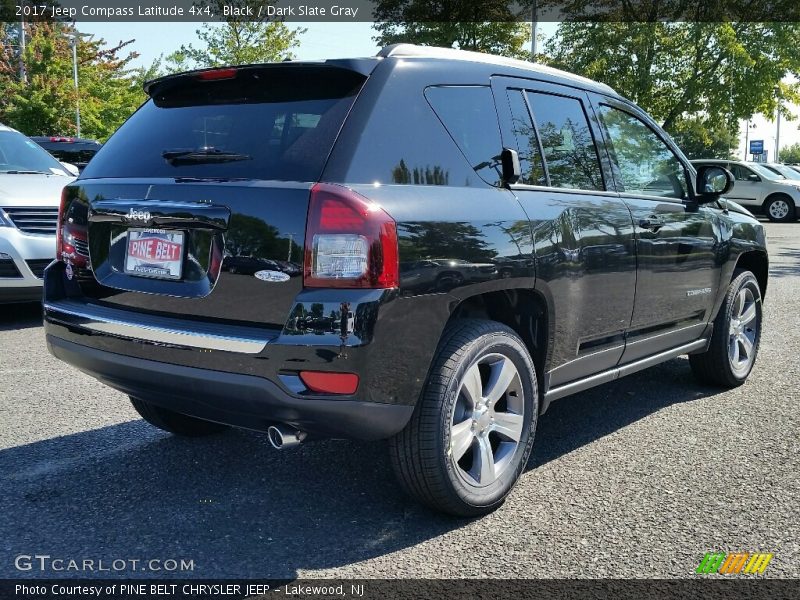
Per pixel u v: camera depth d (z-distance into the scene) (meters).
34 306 8.34
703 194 4.74
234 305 2.86
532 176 3.57
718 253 4.82
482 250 3.07
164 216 3.01
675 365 5.97
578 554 2.95
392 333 2.76
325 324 2.69
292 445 2.87
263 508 3.34
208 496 3.46
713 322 5.01
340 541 3.04
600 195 3.93
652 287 4.20
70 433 4.26
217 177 2.96
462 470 3.15
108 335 3.10
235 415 2.95
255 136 3.04
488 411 3.24
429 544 3.02
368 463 3.88
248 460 3.90
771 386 5.35
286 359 2.71
